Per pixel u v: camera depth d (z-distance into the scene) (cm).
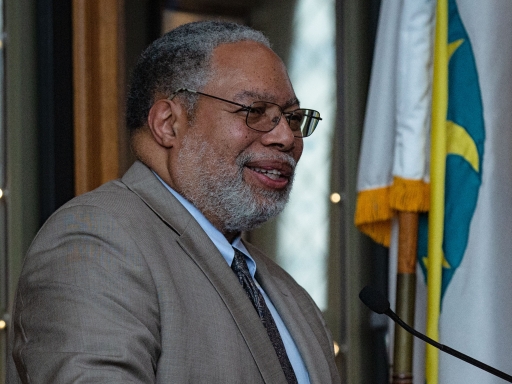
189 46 443
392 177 699
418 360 685
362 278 952
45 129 820
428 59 700
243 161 428
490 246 656
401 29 705
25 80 820
